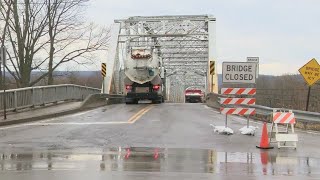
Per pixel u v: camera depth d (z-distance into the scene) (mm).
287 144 13672
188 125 19391
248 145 14047
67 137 15477
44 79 41906
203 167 10469
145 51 36469
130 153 12383
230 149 13227
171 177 9281
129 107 31656
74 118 22328
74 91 33719
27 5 35344
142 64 36156
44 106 26750
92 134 16219
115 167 10367
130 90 36562
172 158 11633
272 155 12281
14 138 15266
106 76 39250
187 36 47062
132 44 46500
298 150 13219
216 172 9883
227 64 17141
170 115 24547
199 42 52562
